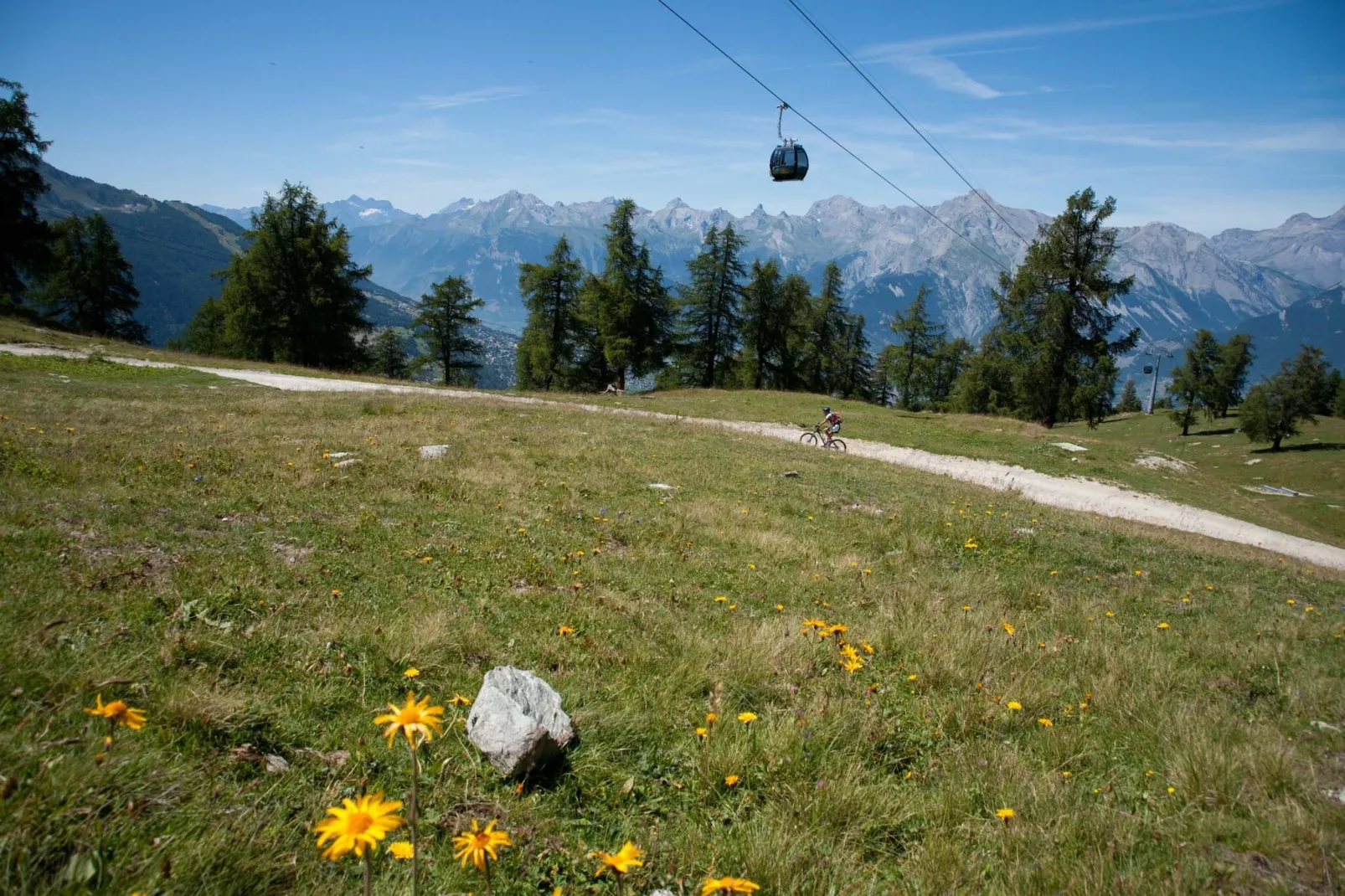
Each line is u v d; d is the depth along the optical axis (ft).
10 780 9.21
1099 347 138.72
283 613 19.17
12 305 159.43
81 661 13.94
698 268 195.42
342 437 52.60
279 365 144.77
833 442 96.27
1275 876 11.57
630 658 20.16
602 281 184.55
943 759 16.02
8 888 8.21
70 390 72.79
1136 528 61.36
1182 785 14.88
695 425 94.22
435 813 12.07
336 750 13.53
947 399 260.21
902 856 12.45
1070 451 108.47
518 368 204.95
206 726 12.77
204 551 22.95
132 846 9.34
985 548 41.04
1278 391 252.42
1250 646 26.53
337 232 189.78
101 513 25.11
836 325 245.86
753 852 11.69
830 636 22.85
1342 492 201.98
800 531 40.75
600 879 11.10
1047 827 13.12
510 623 21.72
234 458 40.06
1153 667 22.91
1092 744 17.19
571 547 31.30
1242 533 80.18
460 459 48.88
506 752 13.44
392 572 24.53
